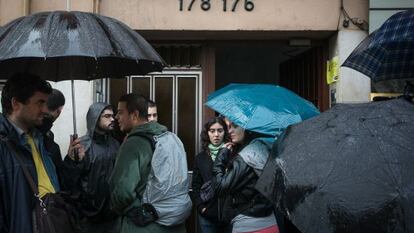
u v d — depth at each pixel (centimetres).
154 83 588
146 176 343
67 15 265
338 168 199
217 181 355
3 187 244
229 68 787
